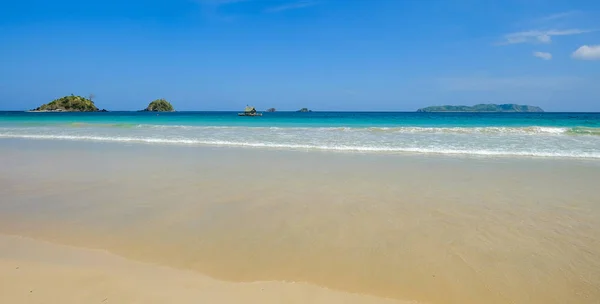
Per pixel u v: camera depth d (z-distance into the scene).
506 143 14.31
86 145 14.78
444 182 8.05
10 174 8.94
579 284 3.61
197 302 3.18
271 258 4.16
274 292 3.41
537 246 4.52
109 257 4.16
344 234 4.89
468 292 3.47
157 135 18.56
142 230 5.03
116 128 23.62
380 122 33.38
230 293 3.37
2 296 3.18
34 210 5.96
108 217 5.59
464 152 12.37
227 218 5.55
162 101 141.25
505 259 4.16
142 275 3.69
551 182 8.05
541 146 13.48
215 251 4.34
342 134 18.19
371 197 6.78
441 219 5.53
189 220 5.46
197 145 14.67
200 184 7.82
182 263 4.02
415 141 15.09
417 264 4.03
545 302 3.31
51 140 16.81
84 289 3.35
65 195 6.92
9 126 26.48
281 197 6.77
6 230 5.04
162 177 8.55
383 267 3.95
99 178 8.45
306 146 13.98
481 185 7.77
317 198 6.70
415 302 3.30
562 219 5.54
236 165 10.14
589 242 4.63
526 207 6.16
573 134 17.31
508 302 3.31
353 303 3.25
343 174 8.90
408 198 6.71
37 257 4.12
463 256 4.22
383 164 10.29
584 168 9.67
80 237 4.77
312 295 3.37
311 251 4.35
